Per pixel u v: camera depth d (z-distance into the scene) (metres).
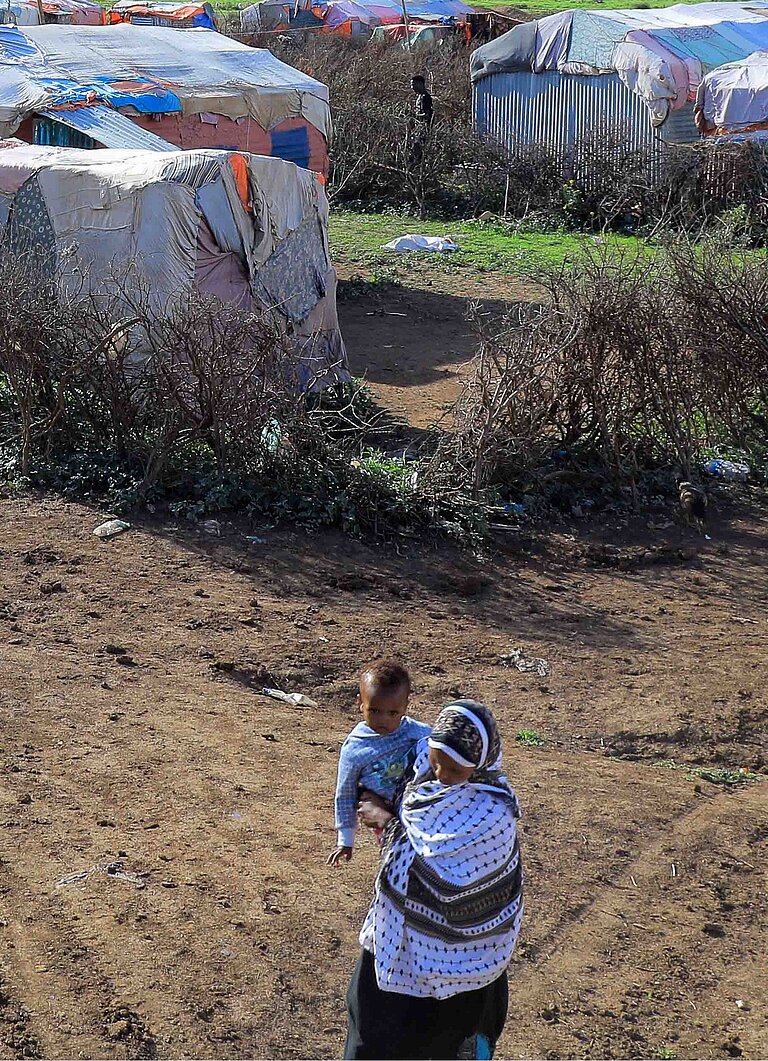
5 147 13.12
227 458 9.32
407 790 3.24
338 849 3.49
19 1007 3.94
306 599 7.86
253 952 4.33
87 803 5.24
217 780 5.53
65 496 9.28
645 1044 4.16
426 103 25.94
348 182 25.39
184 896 4.61
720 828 5.56
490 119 26.56
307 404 11.58
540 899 4.91
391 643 7.34
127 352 9.63
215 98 18.70
